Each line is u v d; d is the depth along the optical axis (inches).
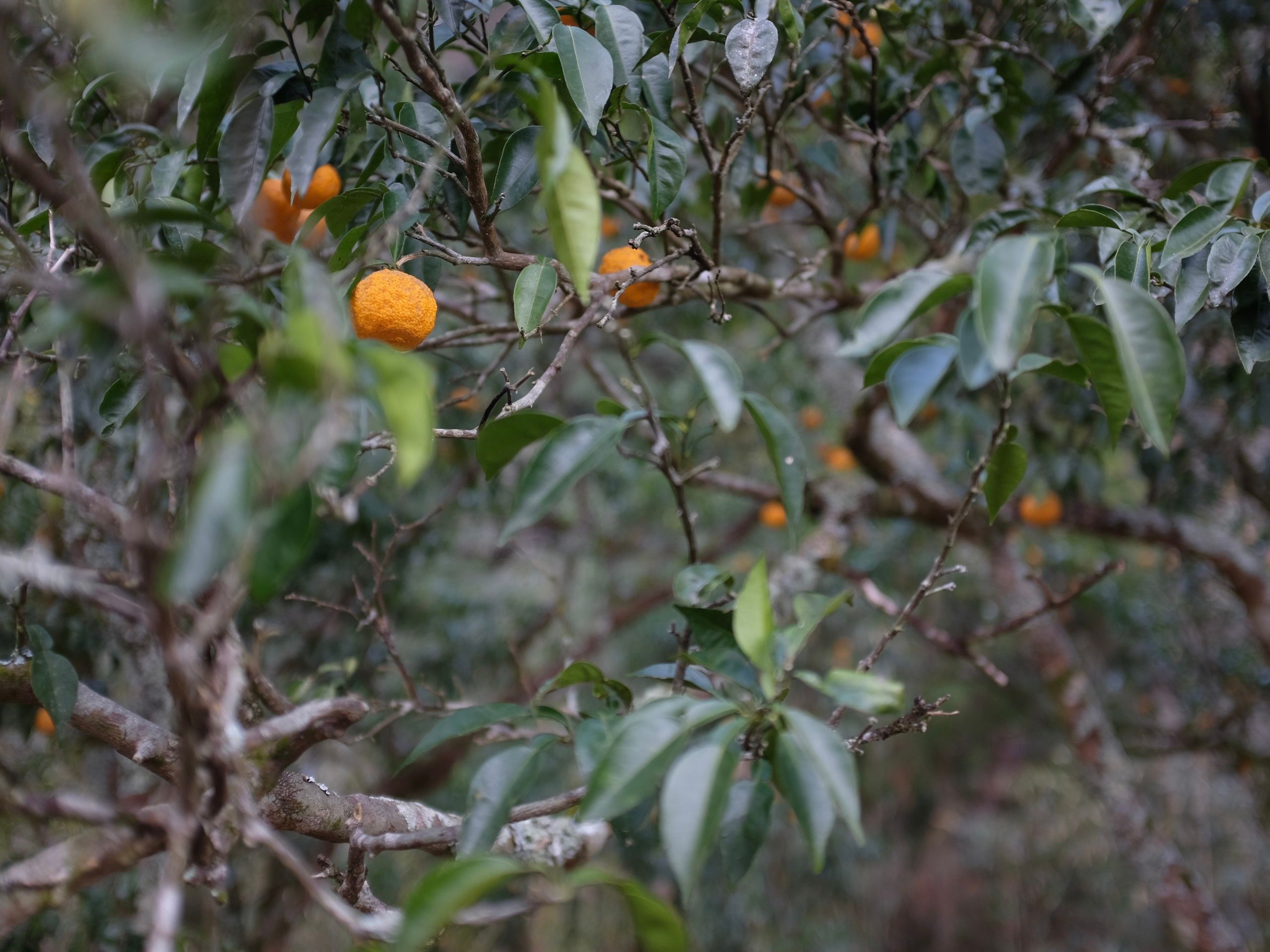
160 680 89.9
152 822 32.0
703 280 64.7
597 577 198.7
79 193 27.6
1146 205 64.9
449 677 145.5
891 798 282.7
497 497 143.9
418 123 56.3
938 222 96.4
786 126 87.4
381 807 53.6
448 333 73.9
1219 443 114.3
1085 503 130.3
